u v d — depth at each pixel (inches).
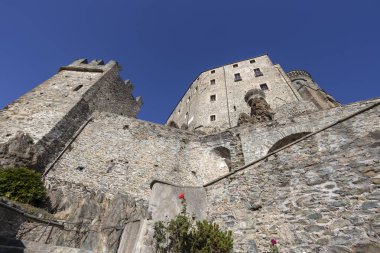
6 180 361.1
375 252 127.0
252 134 500.4
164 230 182.2
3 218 201.6
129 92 961.5
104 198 418.3
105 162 501.4
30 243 189.8
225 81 1138.0
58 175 450.9
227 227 193.3
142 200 430.0
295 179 187.6
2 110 569.3
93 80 768.9
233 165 466.0
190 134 610.2
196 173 523.5
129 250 174.4
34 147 451.2
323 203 162.6
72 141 531.2
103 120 614.5
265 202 189.0
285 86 975.6
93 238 295.6
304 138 209.6
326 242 144.8
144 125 607.5
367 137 179.5
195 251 166.7
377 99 420.2
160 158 534.3
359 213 145.3
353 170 167.0
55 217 335.0
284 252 155.6
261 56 1233.4
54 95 650.8
